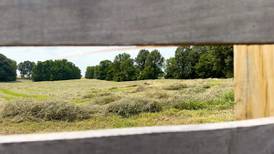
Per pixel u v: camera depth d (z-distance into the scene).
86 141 0.54
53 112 9.90
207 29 0.56
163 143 0.56
